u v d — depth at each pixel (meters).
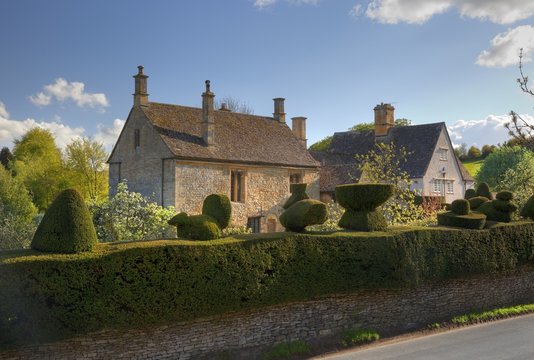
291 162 36.69
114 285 10.53
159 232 22.12
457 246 16.58
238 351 12.32
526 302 18.89
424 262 15.65
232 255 12.14
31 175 50.03
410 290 15.57
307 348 12.93
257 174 34.62
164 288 11.13
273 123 40.06
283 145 38.09
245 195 33.81
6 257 9.94
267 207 35.09
